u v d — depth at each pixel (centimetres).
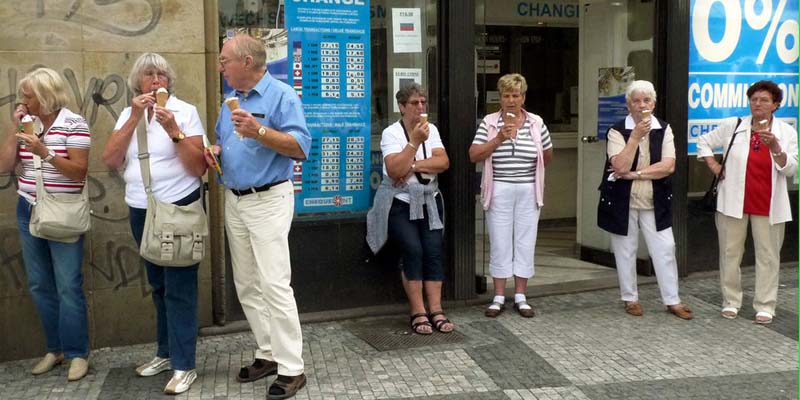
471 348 534
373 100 604
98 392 464
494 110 936
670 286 608
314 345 540
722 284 611
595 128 782
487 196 603
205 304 562
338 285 599
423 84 620
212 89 543
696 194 726
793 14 744
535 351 529
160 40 525
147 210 443
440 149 569
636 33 725
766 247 588
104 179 523
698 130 716
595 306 637
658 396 454
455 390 462
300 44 575
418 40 613
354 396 452
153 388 469
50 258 490
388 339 552
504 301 629
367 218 580
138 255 536
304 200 587
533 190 603
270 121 443
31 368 505
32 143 444
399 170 547
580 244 808
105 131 520
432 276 573
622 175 594
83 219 474
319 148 588
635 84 583
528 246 607
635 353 526
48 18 502
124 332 540
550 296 665
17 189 505
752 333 568
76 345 486
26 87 457
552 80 960
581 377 483
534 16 940
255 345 541
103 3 512
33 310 521
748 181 584
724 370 495
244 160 440
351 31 591
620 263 613
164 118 421
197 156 443
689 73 705
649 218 605
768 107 572
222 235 561
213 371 495
